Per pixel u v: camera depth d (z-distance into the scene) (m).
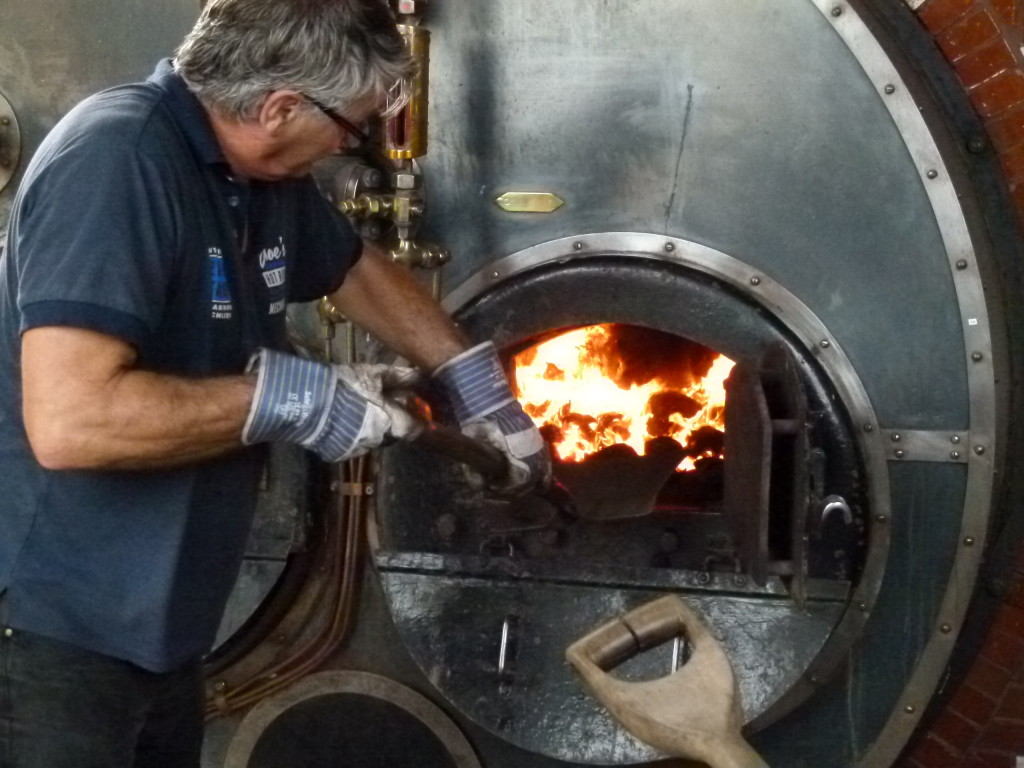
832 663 2.09
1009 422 2.25
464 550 2.17
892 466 2.08
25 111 2.26
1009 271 2.26
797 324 2.06
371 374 1.61
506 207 2.14
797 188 2.04
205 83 1.49
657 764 2.15
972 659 2.37
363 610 2.27
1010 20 2.17
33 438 1.41
